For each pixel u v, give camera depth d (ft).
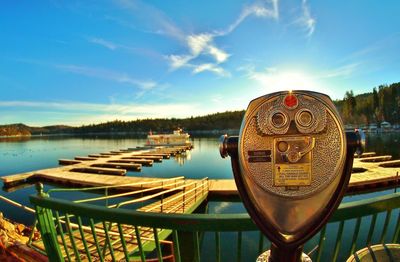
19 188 65.41
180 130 174.91
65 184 63.93
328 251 27.09
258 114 3.79
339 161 3.58
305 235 3.60
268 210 3.73
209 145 184.03
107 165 87.86
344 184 3.60
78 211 7.55
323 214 3.59
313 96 3.67
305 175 3.63
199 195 42.22
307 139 3.64
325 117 3.62
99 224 25.89
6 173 92.02
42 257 13.07
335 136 3.60
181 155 124.98
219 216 6.14
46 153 159.33
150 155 112.57
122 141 292.81
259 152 3.77
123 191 54.80
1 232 14.98
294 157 3.64
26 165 109.50
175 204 37.17
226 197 47.09
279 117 3.70
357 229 6.77
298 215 3.63
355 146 3.60
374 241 28.66
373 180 51.47
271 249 3.99
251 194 3.84
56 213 9.04
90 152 161.99
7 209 46.50
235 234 31.86
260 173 3.76
